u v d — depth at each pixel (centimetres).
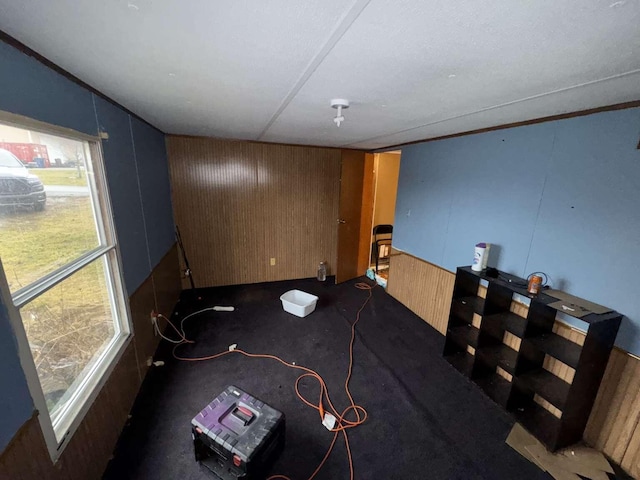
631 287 158
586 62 108
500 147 230
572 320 185
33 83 114
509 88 141
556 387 183
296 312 339
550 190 195
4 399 94
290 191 421
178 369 242
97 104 169
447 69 120
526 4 74
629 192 156
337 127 259
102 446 155
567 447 177
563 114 183
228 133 329
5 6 80
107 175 178
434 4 76
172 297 342
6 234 105
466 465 167
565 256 189
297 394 218
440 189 300
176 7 80
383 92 153
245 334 299
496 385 227
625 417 162
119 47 108
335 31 92
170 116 237
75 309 148
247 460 139
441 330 308
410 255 357
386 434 186
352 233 446
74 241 151
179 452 169
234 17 85
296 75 133
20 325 103
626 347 161
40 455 108
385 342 290
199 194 379
